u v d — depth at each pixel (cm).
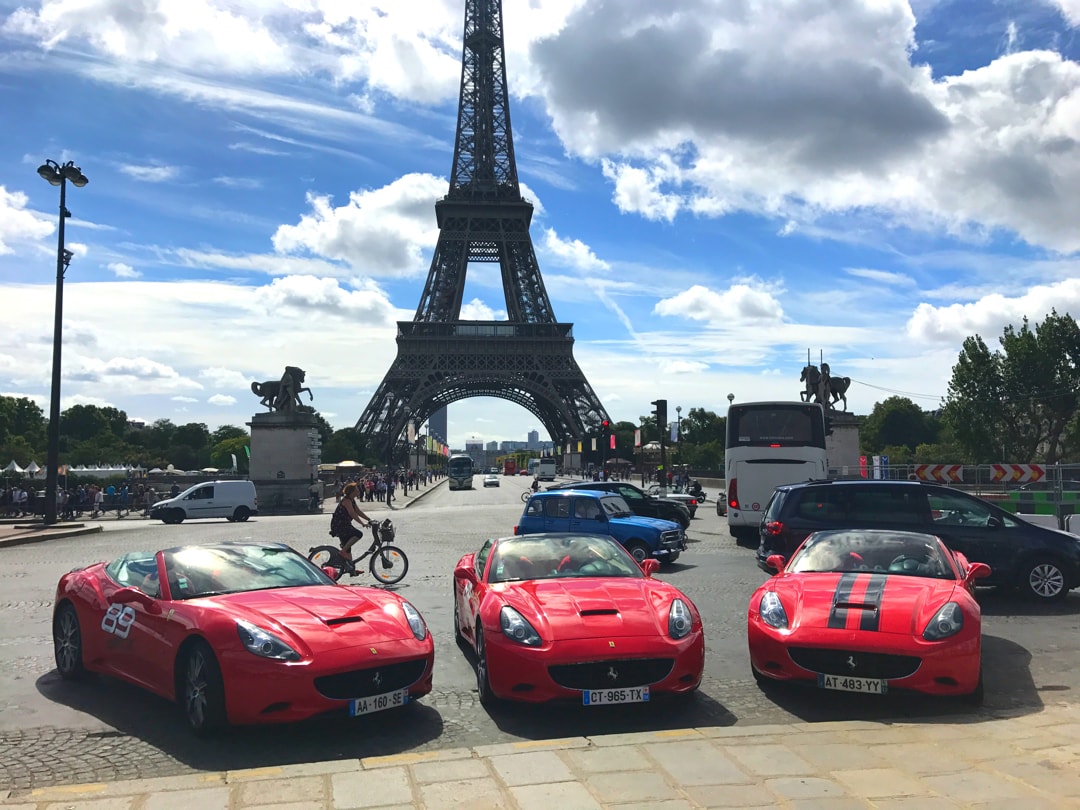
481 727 825
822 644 878
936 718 841
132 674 891
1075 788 600
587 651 825
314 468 5819
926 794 591
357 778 632
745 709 884
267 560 995
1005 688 964
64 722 844
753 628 946
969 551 1561
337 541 2956
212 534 3359
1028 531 1572
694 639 867
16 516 4788
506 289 11900
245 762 723
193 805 583
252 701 754
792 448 2758
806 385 5894
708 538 2978
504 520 4075
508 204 11525
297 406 5850
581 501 2088
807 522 1612
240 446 15600
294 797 595
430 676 842
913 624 880
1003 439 8200
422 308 11012
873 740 724
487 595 953
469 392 13438
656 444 11506
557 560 1051
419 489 9462
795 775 632
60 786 646
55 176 3584
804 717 856
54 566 2230
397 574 1914
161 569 929
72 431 17438
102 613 953
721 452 12575
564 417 10750
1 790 652
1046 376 7831
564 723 838
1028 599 1581
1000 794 589
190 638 810
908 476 3344
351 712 772
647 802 581
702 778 627
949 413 8425
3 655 1154
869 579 993
